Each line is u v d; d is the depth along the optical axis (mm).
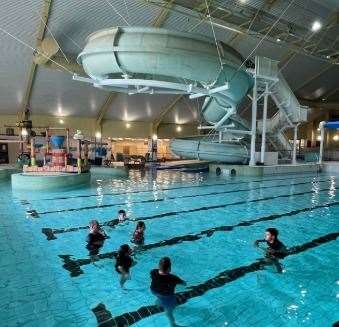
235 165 18266
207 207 9164
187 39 9820
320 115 34031
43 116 23641
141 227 5574
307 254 5340
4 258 5055
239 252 5383
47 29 14945
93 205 9281
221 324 3258
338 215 8234
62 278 4312
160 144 31766
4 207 8875
